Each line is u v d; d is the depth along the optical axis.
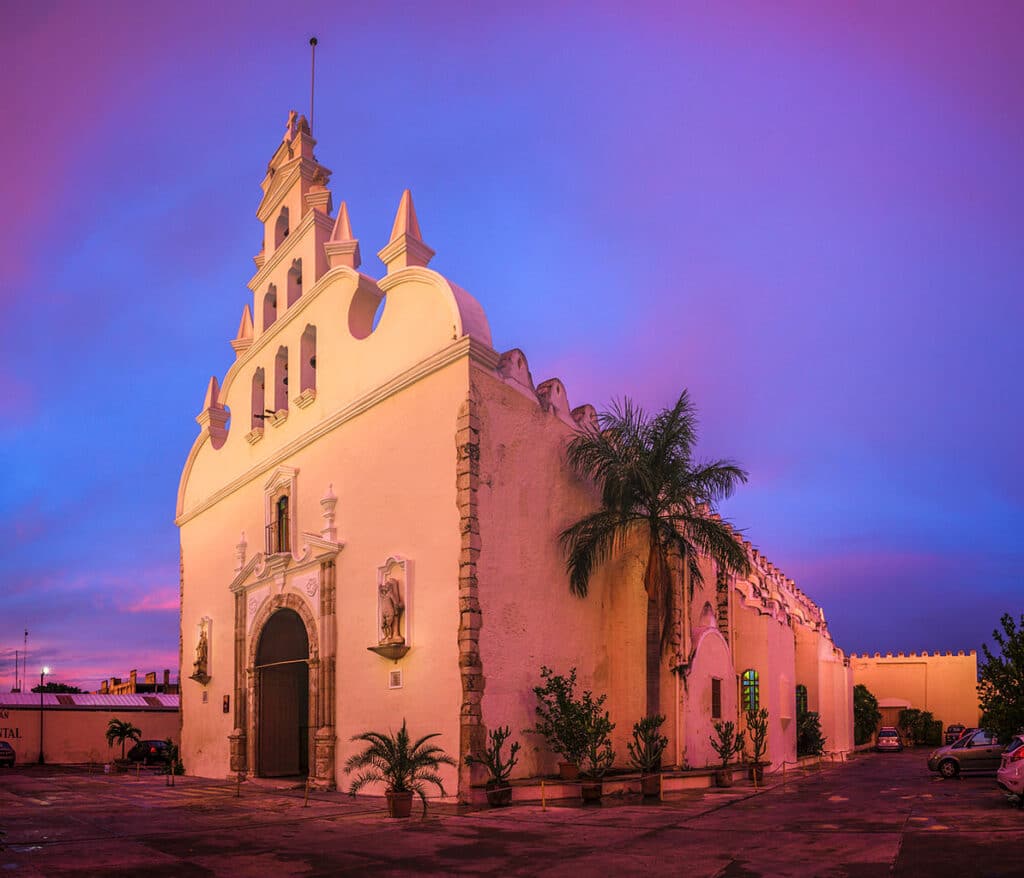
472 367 19.48
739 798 19.50
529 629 19.95
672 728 23.36
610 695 22.53
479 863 11.45
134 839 13.90
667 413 21.62
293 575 24.61
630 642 23.50
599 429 23.52
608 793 19.39
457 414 19.38
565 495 22.03
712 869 10.80
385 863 11.55
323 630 22.48
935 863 10.61
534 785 18.27
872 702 55.62
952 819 14.55
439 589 19.09
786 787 22.52
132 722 43.47
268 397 28.31
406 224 22.09
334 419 23.45
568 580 21.62
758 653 29.20
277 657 26.95
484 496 19.20
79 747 41.94
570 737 19.12
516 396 20.78
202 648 30.11
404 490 20.61
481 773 17.77
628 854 11.95
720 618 28.78
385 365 21.94
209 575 31.00
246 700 26.72
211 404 33.28
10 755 38.22
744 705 29.02
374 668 20.61
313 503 24.22
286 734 26.69
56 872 11.12
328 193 27.84
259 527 27.56
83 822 16.06
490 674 18.52
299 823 15.59
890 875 10.05
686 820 15.37
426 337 20.70
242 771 26.22
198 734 30.19
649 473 20.86
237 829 14.90
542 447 21.44
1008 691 21.78
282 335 27.70
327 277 24.88
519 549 20.05
